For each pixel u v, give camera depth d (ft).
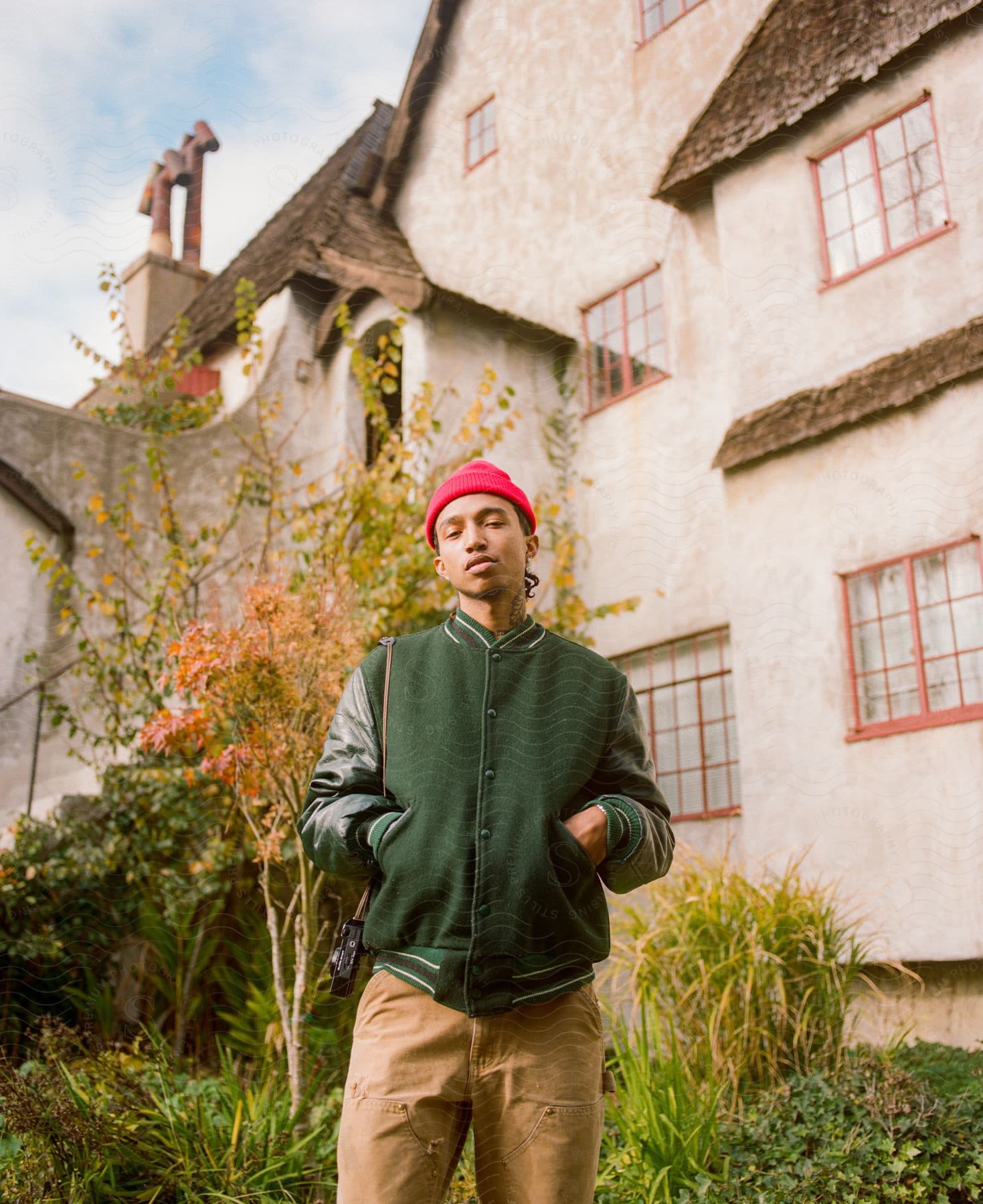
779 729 19.71
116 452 24.34
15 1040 15.99
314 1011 15.12
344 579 15.49
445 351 25.25
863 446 19.24
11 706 21.63
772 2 22.90
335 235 28.25
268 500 22.99
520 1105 5.02
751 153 22.35
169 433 25.72
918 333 18.81
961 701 17.38
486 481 6.03
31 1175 9.84
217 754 13.71
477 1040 5.06
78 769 21.67
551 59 28.58
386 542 19.80
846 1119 10.87
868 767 18.16
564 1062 5.11
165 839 18.26
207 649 12.98
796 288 21.07
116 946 17.61
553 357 26.81
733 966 12.99
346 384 26.32
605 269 26.35
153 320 34.24
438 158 30.78
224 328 28.94
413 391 24.79
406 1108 4.97
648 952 13.64
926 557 18.16
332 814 5.53
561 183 27.76
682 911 13.84
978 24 18.58
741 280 22.15
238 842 17.84
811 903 14.34
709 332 23.62
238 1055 16.38
